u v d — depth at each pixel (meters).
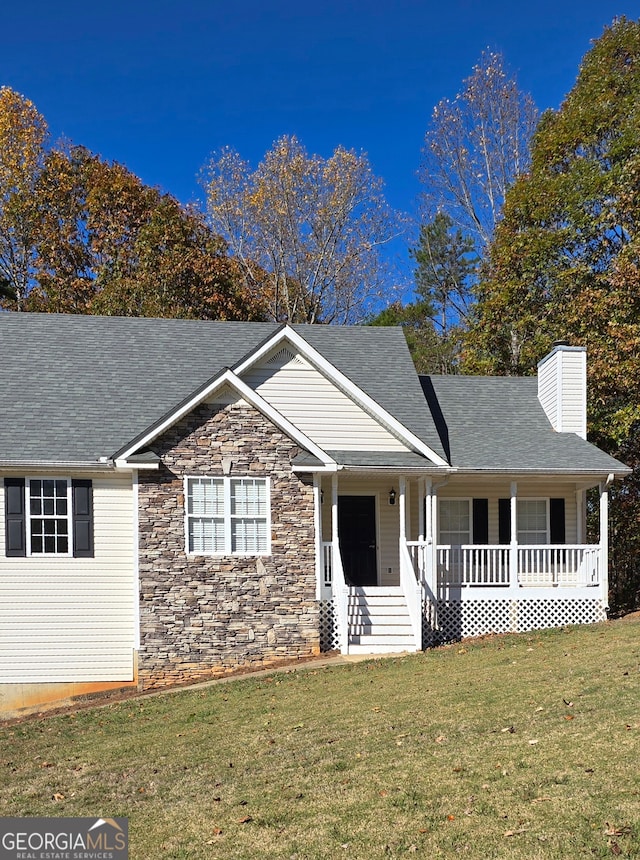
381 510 21.83
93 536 18.08
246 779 10.13
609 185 30.23
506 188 42.00
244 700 14.82
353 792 9.17
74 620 17.92
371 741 11.13
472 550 21.44
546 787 8.67
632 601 32.47
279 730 12.34
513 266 33.03
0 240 40.81
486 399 24.81
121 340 21.94
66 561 17.97
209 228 42.25
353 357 23.30
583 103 34.88
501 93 42.59
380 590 19.70
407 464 19.94
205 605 18.08
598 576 21.27
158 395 20.27
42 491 18.03
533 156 36.16
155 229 36.88
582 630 19.28
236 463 18.44
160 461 18.03
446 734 11.05
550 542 22.91
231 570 18.23
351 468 19.30
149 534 17.97
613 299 27.73
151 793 10.04
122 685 17.92
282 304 44.38
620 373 26.80
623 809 7.90
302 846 7.91
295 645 18.39
